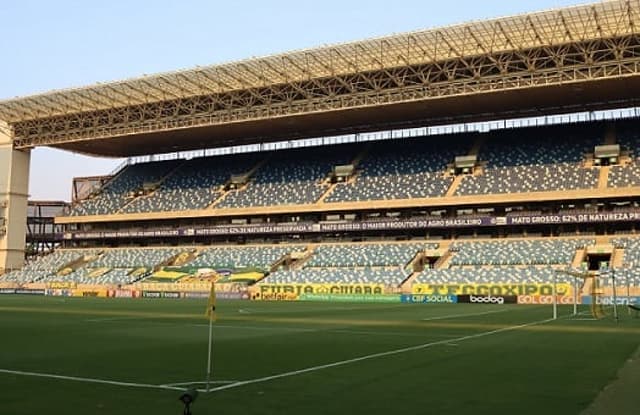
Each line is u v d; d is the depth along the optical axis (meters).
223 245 86.06
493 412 12.45
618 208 69.44
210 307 15.84
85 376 16.94
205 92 78.38
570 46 62.59
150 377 16.75
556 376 16.83
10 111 88.19
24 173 94.12
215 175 94.50
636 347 23.97
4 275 89.31
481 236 74.94
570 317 41.50
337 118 79.75
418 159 84.12
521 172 75.31
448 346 24.30
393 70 70.06
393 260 72.38
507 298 60.84
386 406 12.98
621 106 75.94
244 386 15.32
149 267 83.56
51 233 113.44
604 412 12.41
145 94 80.31
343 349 23.34
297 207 81.25
